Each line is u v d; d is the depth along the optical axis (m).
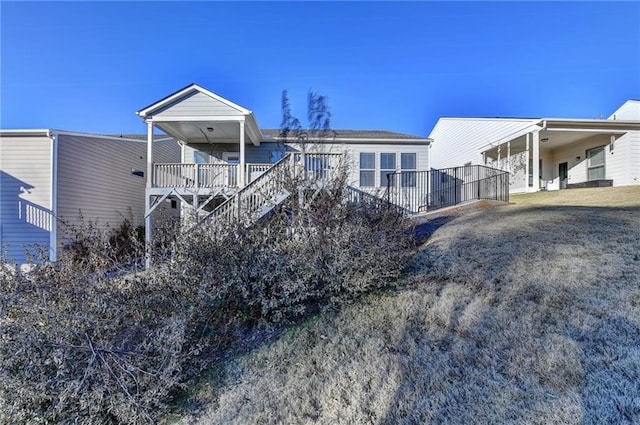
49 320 2.68
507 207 8.47
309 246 4.13
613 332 2.53
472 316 3.17
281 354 3.10
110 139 11.95
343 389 2.57
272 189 7.55
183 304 3.30
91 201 11.02
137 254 4.12
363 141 12.18
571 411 1.97
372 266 4.06
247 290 3.64
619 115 18.25
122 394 2.46
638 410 1.90
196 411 2.54
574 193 10.73
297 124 9.62
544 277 3.57
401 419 2.20
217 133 11.27
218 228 4.28
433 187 12.58
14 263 3.17
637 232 4.44
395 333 3.17
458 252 4.82
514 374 2.35
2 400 2.42
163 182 9.88
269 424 2.33
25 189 9.66
